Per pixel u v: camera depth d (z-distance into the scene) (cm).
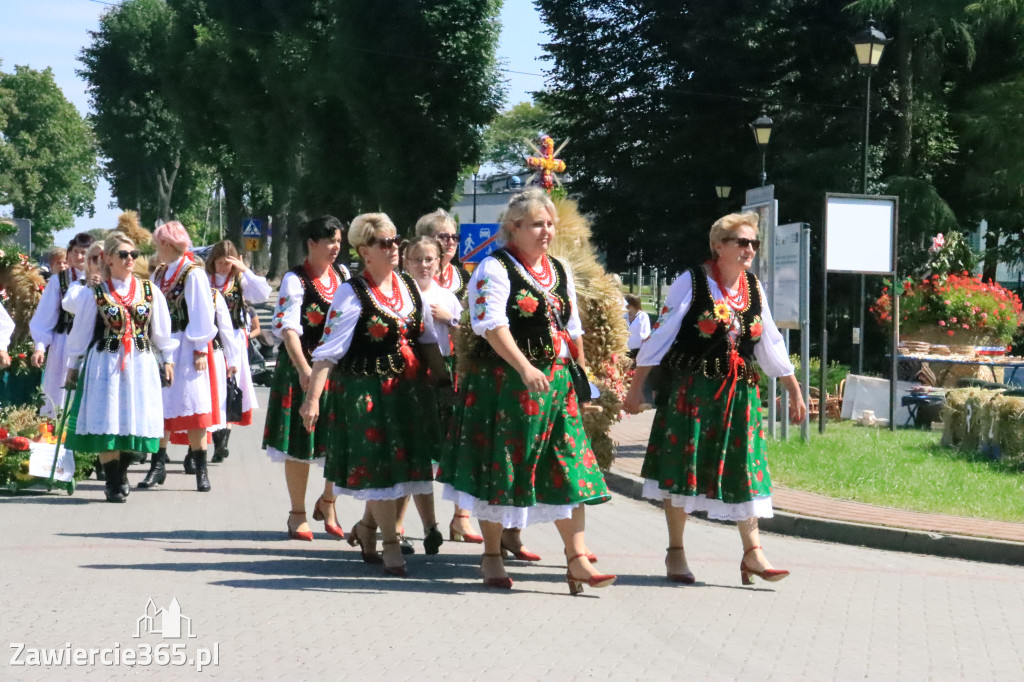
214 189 7775
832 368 1992
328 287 814
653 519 986
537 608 622
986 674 528
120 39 6519
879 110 3475
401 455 696
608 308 888
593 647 548
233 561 729
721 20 3591
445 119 4362
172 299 1040
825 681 508
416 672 497
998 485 1072
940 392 1672
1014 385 1873
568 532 657
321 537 833
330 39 4378
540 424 642
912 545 864
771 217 1412
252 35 4569
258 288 1177
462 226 2300
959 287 1939
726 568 757
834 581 732
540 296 643
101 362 967
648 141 3869
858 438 1430
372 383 694
